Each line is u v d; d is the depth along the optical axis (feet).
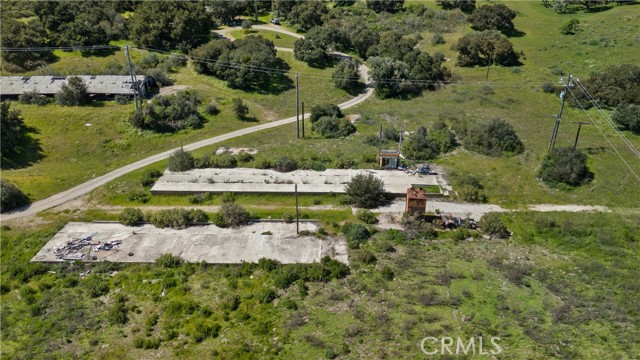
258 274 144.36
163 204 182.70
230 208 169.68
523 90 278.67
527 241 162.09
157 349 118.52
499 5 369.30
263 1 420.36
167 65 300.20
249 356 114.52
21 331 126.21
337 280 141.69
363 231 161.07
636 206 176.96
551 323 125.18
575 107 252.83
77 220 172.76
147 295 136.77
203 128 240.53
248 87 289.12
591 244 158.40
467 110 257.34
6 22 305.73
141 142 225.35
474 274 143.64
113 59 309.83
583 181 188.85
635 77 246.68
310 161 205.67
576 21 360.48
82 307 132.98
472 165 206.08
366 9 420.36
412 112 259.39
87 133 225.97
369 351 116.16
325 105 255.29
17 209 178.29
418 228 164.35
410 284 139.64
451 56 334.65
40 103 244.63
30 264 148.97
